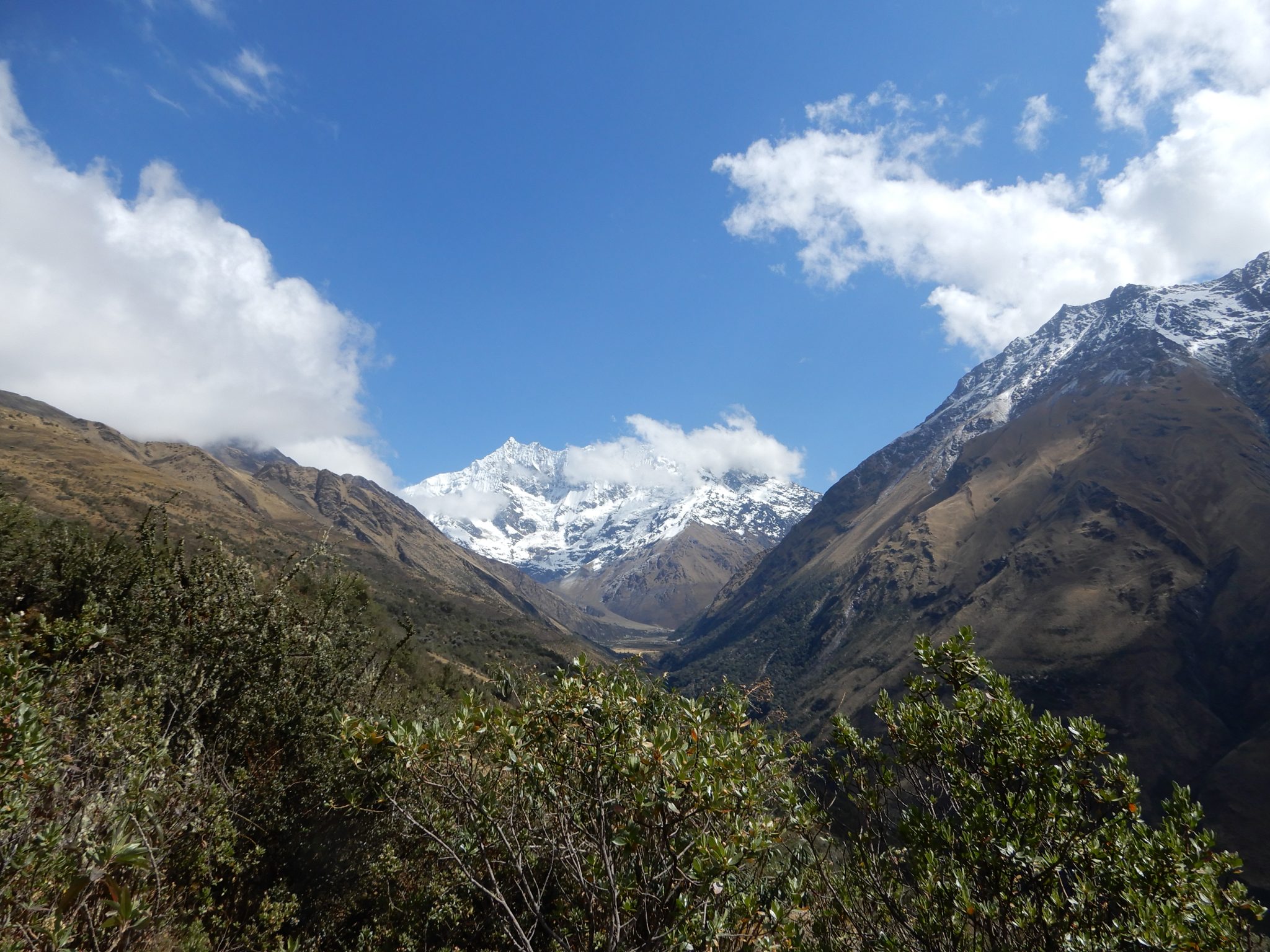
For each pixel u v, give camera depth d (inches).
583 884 201.9
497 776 234.2
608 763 216.2
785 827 226.7
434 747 207.0
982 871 205.5
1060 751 211.3
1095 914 191.3
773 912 191.0
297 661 410.3
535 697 227.9
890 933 212.1
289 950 258.7
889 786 240.2
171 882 260.5
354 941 319.3
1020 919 190.7
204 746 328.8
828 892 224.7
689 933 185.0
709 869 187.2
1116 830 199.8
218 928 274.7
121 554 463.5
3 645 211.5
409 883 310.8
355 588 515.2
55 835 189.8
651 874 198.5
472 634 3248.0
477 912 295.6
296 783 347.3
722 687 278.5
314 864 337.4
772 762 243.6
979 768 227.9
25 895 182.7
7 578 410.0
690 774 190.4
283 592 429.7
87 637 289.1
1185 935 174.6
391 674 530.0
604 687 227.9
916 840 218.2
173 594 388.2
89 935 204.4
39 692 218.4
